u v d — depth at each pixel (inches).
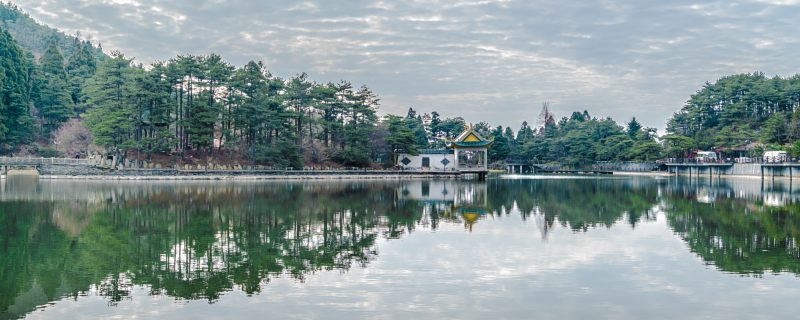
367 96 4547.2
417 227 1405.0
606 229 1368.1
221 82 3887.8
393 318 672.4
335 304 725.9
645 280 849.5
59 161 3449.8
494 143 6584.6
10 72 4180.6
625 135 6427.2
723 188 3021.7
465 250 1082.7
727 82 6205.7
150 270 914.7
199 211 1717.5
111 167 3415.4
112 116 3432.6
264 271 907.4
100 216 1578.5
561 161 6801.2
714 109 6373.0
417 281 841.5
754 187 3112.7
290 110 4192.9
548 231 1336.1
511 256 1023.6
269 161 3924.7
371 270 911.7
